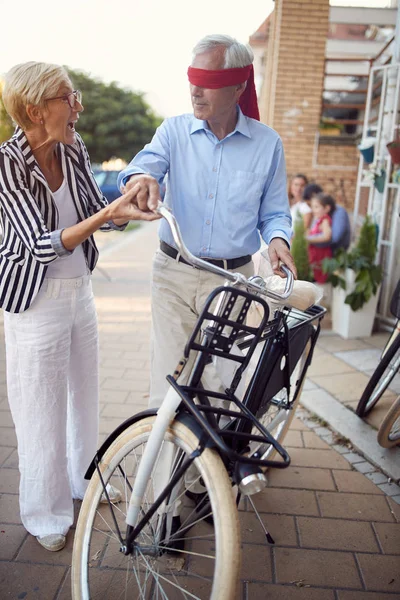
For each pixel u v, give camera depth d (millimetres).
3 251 1898
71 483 2441
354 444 2936
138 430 1666
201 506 2086
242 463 1425
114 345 4555
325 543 2225
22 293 1889
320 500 2498
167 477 1963
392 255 4672
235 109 1996
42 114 1755
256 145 2041
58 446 2113
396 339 2996
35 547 2152
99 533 2223
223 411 1555
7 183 1774
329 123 6703
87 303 2137
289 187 6773
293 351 2064
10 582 1977
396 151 4246
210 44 1804
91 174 2078
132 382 3746
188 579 2010
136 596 1930
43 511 2148
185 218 2045
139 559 1933
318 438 3047
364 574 2062
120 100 20719
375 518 2385
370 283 4508
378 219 4863
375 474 2711
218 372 1954
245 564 2100
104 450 1780
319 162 6805
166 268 2082
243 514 2391
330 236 4926
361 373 3902
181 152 2023
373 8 6465
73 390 2252
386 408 3357
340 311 4719
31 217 1786
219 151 2008
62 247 1737
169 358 2100
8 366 2062
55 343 1990
